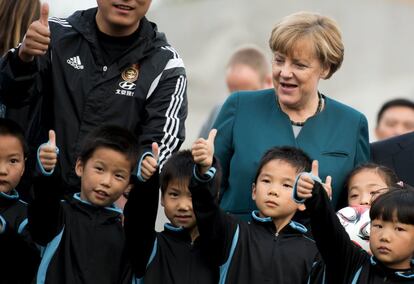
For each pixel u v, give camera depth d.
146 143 15.36
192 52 33.94
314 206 13.88
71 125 15.39
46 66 15.48
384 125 24.28
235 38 33.78
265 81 22.66
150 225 14.34
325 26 15.76
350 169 15.93
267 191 14.98
